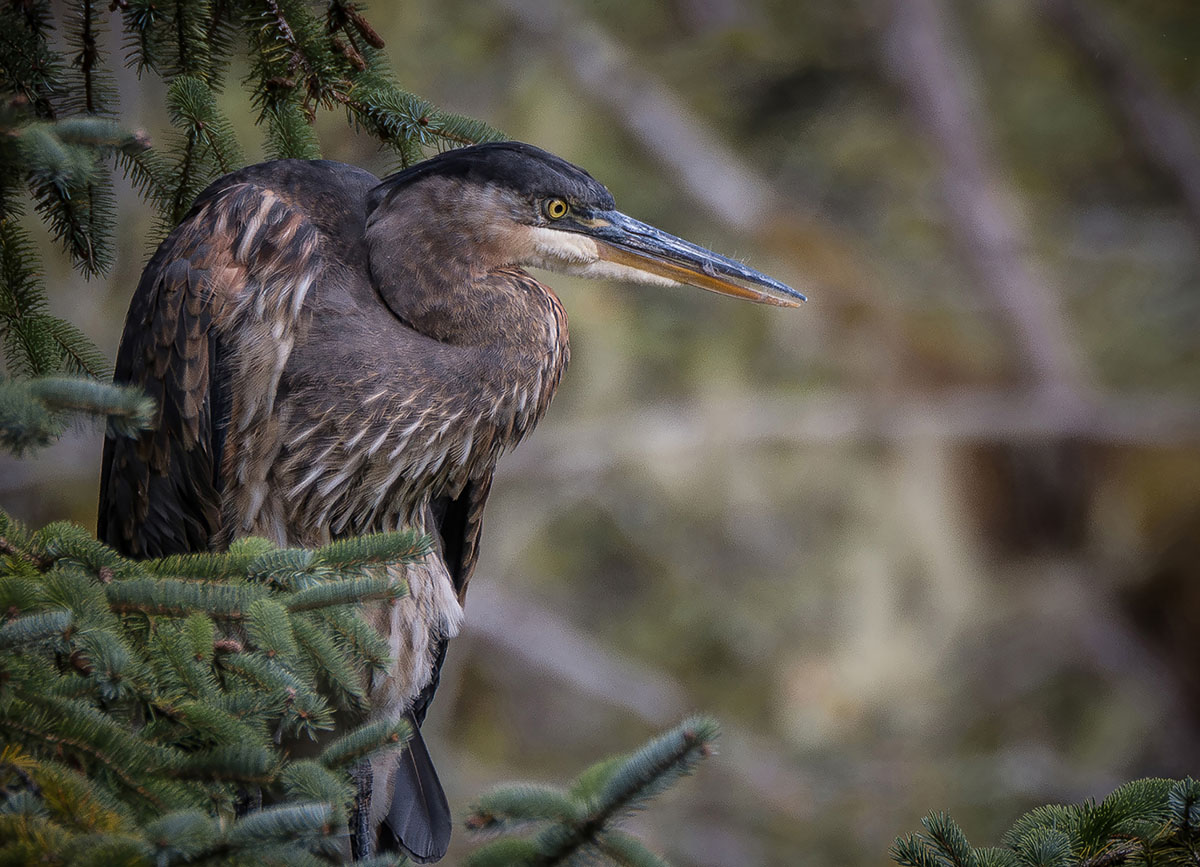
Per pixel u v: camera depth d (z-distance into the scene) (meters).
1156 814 4.05
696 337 13.61
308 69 5.47
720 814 13.05
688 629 13.36
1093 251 16.09
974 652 14.27
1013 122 16.61
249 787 3.64
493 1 13.29
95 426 3.60
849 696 13.30
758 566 13.56
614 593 13.61
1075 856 4.05
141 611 3.85
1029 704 14.41
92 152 3.95
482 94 13.41
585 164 13.70
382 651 4.16
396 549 4.21
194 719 3.68
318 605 3.99
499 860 3.39
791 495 13.83
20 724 3.43
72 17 5.22
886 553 13.84
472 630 12.84
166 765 3.51
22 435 3.32
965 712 14.09
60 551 3.94
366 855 5.61
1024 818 4.23
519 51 13.62
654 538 13.47
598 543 13.61
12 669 3.46
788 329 13.94
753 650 13.34
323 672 4.10
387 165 6.61
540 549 13.45
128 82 10.64
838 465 14.01
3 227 4.98
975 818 13.25
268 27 5.36
